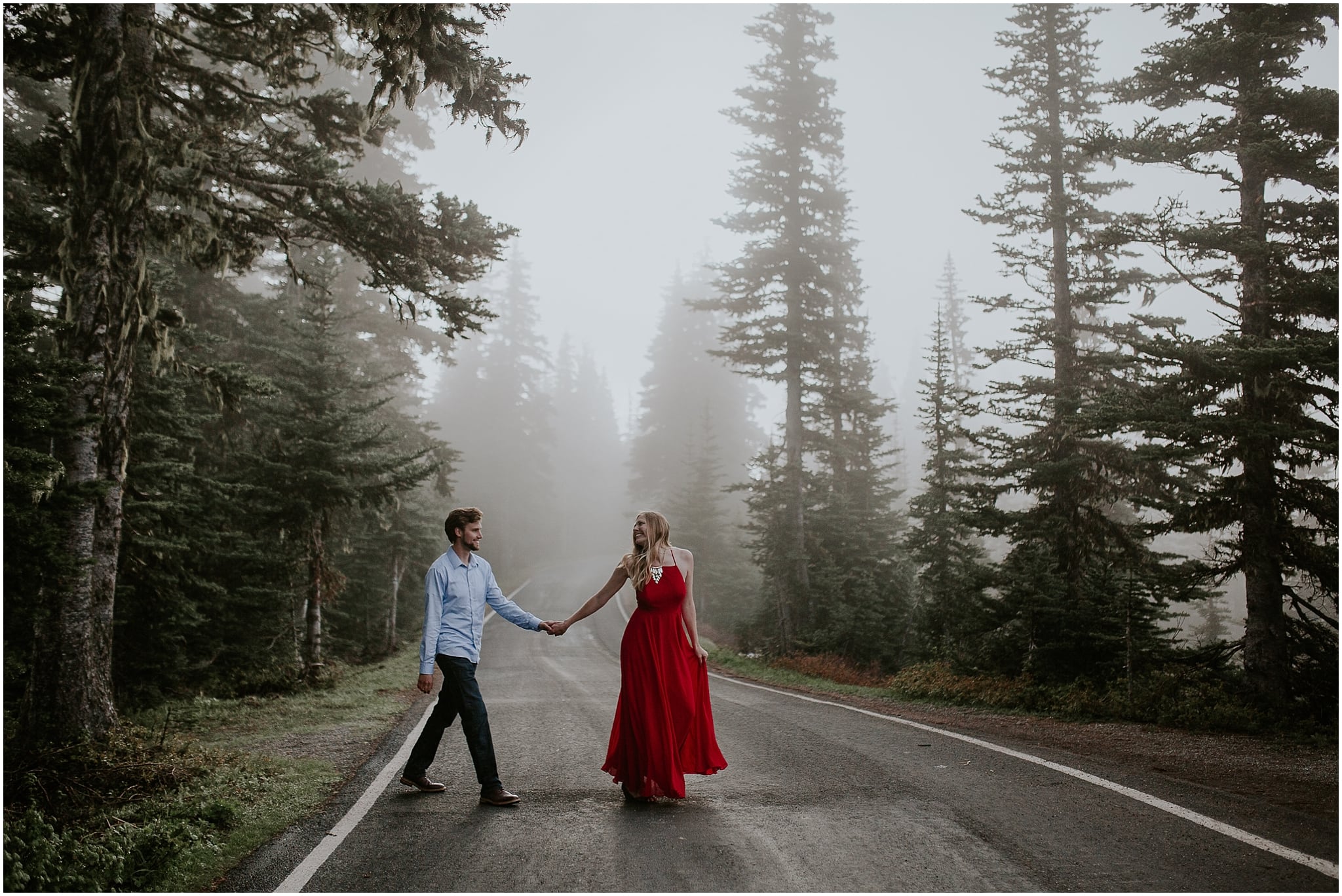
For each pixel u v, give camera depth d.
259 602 16.81
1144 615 12.77
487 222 11.28
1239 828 4.96
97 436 8.30
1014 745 7.83
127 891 4.23
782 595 25.92
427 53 8.08
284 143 11.10
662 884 4.16
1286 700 10.66
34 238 9.33
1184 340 10.70
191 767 6.77
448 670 5.93
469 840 4.92
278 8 10.19
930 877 4.22
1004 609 15.06
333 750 8.25
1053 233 17.14
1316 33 11.02
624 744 5.81
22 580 7.43
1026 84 17.22
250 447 18.88
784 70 28.11
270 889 4.18
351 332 26.97
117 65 8.76
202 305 19.05
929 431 24.19
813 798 5.82
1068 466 15.48
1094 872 4.26
